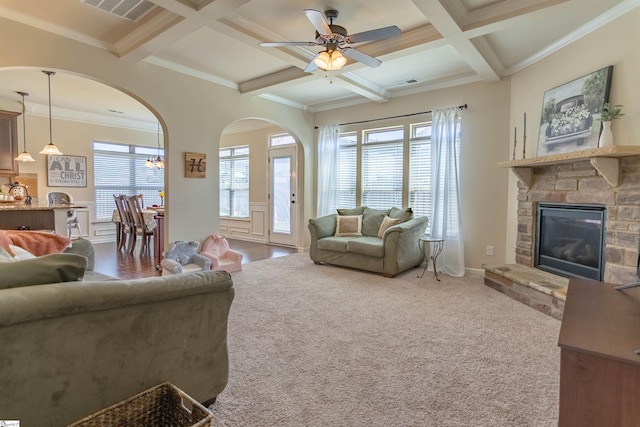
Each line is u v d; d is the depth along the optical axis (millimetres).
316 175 6301
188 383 1666
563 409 1168
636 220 2723
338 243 4840
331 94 5469
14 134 5254
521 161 3582
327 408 1755
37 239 2512
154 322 1531
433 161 4809
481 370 2133
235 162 8008
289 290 3824
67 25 3186
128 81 3762
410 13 3004
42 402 1262
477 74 4316
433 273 4645
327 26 2609
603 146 2727
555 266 3604
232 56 3947
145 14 3008
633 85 2775
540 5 2660
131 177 7699
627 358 1071
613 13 2889
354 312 3141
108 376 1413
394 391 1907
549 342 2521
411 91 5113
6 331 1167
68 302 1268
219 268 4512
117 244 6422
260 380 2010
